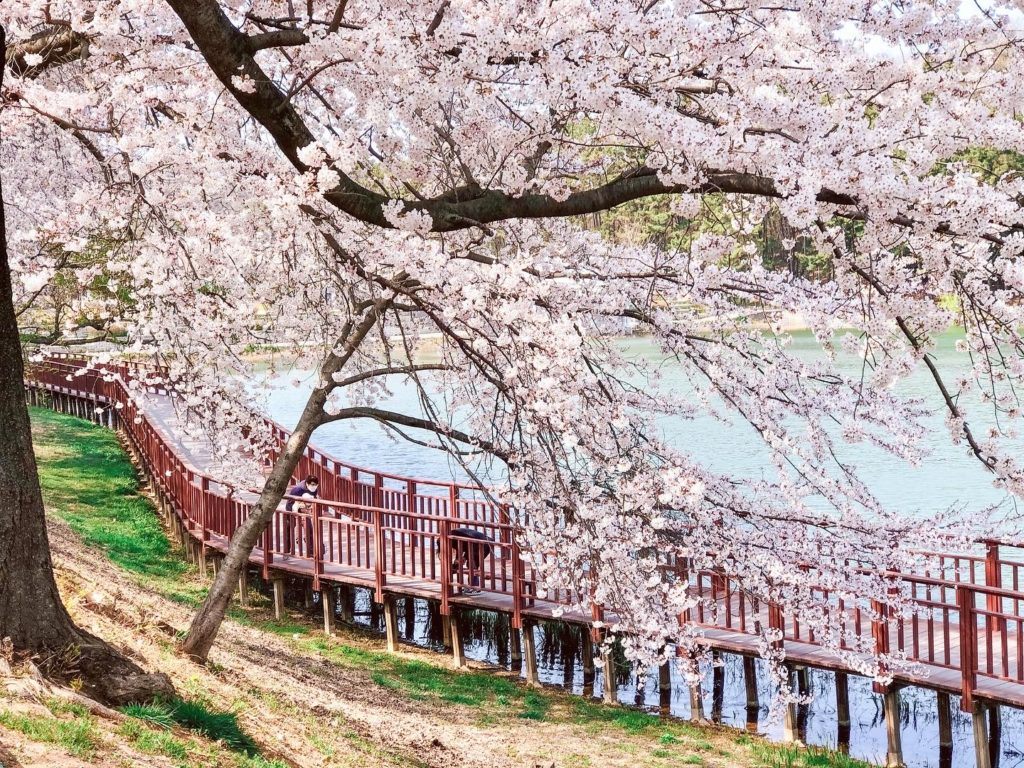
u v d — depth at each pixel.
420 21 6.80
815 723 12.45
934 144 5.91
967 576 16.56
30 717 5.33
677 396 9.30
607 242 9.47
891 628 12.31
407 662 13.93
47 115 6.97
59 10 7.17
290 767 6.68
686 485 7.34
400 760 8.45
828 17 5.72
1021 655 10.07
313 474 19.61
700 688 12.17
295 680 10.34
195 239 7.61
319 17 7.35
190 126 7.41
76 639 6.49
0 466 6.28
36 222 10.87
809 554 8.84
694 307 8.68
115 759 5.19
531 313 6.72
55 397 40.62
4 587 6.26
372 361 11.62
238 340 10.14
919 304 6.23
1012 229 5.86
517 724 11.44
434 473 28.55
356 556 16.22
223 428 11.86
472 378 9.13
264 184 6.66
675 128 5.58
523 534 8.77
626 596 8.41
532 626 13.36
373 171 8.70
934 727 12.31
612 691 12.72
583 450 8.02
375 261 7.67
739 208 7.94
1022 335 6.41
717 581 11.95
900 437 7.85
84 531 17.61
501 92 7.23
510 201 6.66
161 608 10.83
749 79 5.88
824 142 5.58
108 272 10.45
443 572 13.82
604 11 5.92
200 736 6.40
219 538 16.91
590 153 8.34
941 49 5.91
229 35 5.98
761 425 8.14
